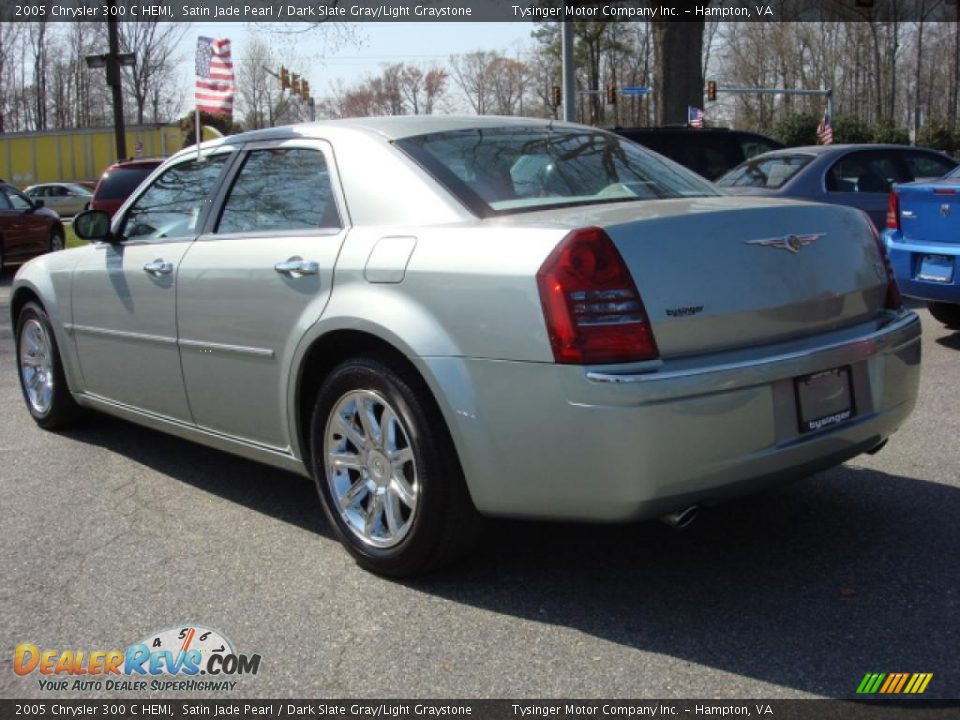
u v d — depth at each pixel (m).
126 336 4.64
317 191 3.81
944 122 53.22
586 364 2.85
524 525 3.94
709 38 73.38
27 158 37.44
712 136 12.33
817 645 2.92
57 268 5.27
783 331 3.18
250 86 43.56
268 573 3.56
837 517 3.94
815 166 9.66
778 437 3.04
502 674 2.82
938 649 2.87
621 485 2.85
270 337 3.76
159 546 3.84
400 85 63.41
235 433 4.12
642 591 3.33
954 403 5.63
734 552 3.63
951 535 3.72
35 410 5.70
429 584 3.43
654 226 3.00
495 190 3.47
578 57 61.75
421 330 3.16
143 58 61.38
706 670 2.80
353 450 3.59
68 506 4.33
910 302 9.67
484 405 3.03
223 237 4.13
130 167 15.93
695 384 2.85
